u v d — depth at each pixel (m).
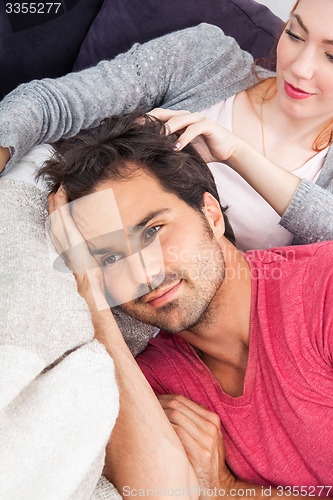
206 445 0.93
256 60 1.37
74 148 0.92
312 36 1.12
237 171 1.20
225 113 1.32
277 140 1.30
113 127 0.93
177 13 1.36
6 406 0.68
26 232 0.88
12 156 0.99
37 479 0.66
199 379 1.02
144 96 1.24
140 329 1.05
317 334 0.90
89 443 0.71
